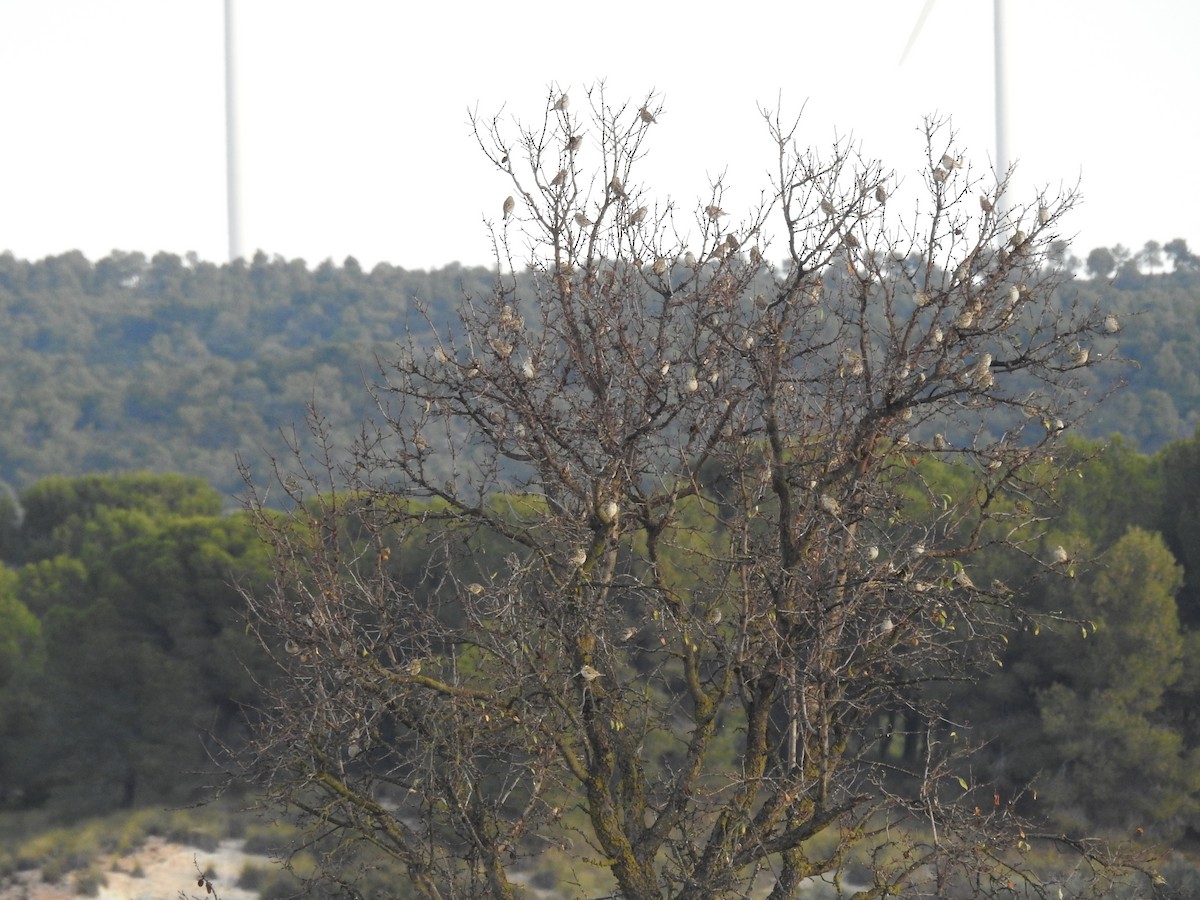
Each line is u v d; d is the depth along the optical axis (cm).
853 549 931
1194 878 2106
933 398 848
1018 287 855
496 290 948
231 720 3316
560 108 923
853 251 891
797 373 959
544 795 1114
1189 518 3119
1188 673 2912
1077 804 2830
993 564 2744
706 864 891
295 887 2295
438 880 1001
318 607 924
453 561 1034
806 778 923
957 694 2994
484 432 936
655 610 955
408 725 949
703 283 991
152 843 3148
